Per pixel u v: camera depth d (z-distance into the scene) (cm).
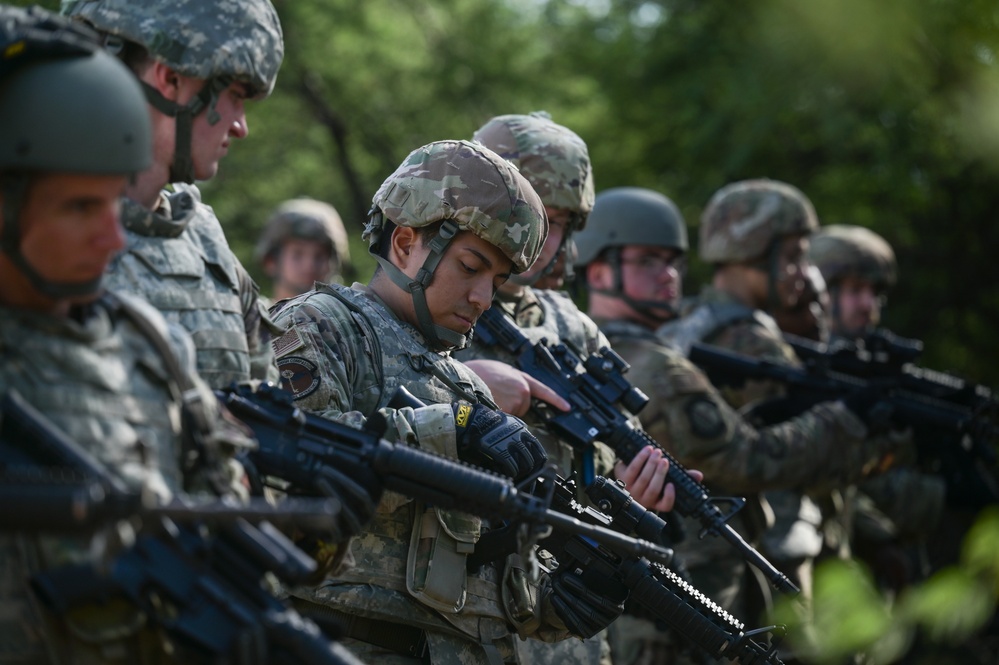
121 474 695
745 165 3341
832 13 981
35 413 659
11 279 688
